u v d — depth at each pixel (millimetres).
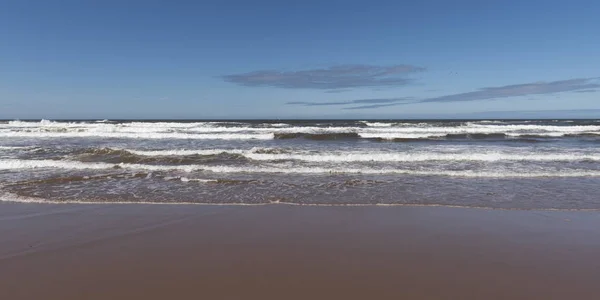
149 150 13977
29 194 7316
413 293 3414
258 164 11141
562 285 3574
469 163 11422
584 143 18578
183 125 30781
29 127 26828
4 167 10242
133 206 6523
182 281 3641
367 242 4805
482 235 5062
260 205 6652
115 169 10164
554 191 7766
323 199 7098
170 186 8180
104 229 5270
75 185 8219
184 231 5219
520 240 4859
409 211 6281
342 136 21625
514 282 3645
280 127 28828
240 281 3650
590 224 5535
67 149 13945
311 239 4918
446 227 5418
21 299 3268
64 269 3908
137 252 4410
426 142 19062
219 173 9805
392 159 12023
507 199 7094
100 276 3746
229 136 20859
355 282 3643
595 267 3986
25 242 4715
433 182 8688
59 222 5566
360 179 9039
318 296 3346
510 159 12188
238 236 5031
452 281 3666
